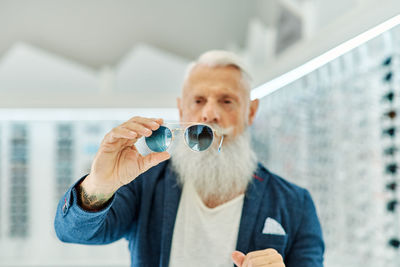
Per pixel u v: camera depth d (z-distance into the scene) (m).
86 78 3.88
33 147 3.49
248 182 1.35
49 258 3.40
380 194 1.82
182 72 3.89
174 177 1.34
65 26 4.37
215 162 1.32
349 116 2.04
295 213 1.32
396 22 1.14
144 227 1.28
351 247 2.01
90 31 4.41
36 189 3.46
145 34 4.48
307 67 1.80
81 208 1.03
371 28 1.21
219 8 4.52
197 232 1.27
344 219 2.08
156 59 3.87
